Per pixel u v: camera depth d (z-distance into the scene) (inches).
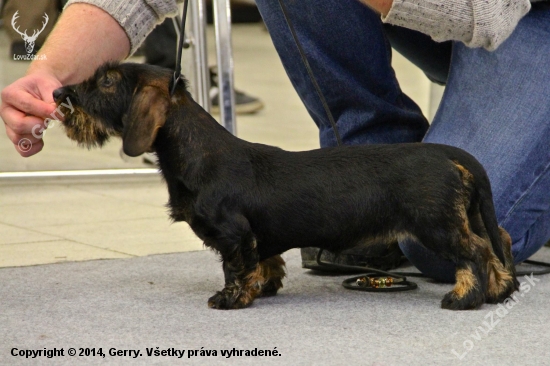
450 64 202.7
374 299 159.3
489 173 174.9
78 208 259.6
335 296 162.2
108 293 162.4
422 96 485.4
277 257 163.2
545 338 133.0
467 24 148.7
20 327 138.3
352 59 194.1
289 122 434.9
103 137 152.1
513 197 173.3
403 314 147.3
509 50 184.2
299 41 193.5
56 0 287.9
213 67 411.5
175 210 151.8
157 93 145.5
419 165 148.4
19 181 296.8
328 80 195.0
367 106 197.9
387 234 151.3
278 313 147.9
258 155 151.9
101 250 205.8
